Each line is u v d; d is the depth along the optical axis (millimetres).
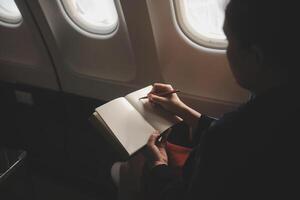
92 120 1419
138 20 1664
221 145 825
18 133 2811
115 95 2193
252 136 780
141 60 1884
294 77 720
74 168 2611
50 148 2686
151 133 1395
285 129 745
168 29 1703
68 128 2518
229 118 837
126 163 1535
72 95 2383
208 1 1607
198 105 1893
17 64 2465
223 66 1703
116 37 1913
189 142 1567
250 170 790
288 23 662
